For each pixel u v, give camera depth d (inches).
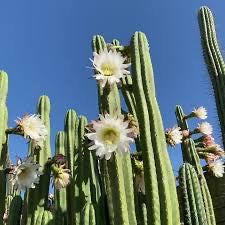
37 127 55.0
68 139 66.5
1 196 51.4
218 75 95.0
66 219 62.5
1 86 56.5
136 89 50.5
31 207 57.4
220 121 91.9
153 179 45.7
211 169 90.1
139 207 55.9
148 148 47.1
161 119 49.6
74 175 59.4
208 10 102.1
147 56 52.7
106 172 48.9
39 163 58.9
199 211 60.6
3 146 53.4
